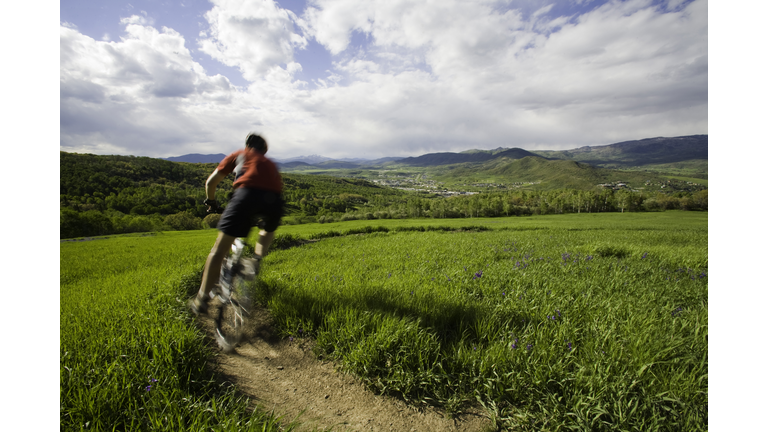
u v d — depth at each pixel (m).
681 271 5.89
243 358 2.97
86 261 11.82
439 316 3.36
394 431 2.10
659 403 2.07
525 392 2.27
